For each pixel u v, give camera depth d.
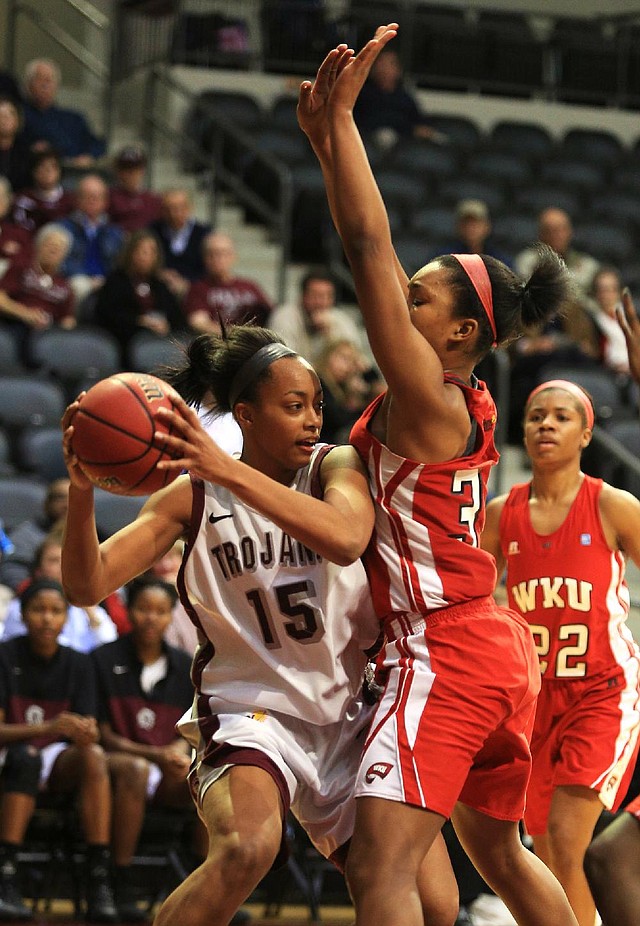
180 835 8.21
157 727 8.24
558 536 5.72
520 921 4.34
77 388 11.81
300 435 4.06
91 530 3.82
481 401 4.06
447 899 4.15
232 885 3.78
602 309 13.60
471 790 4.27
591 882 4.27
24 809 7.71
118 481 3.60
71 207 14.30
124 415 3.57
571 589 5.68
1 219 13.43
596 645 5.66
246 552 4.07
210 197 15.94
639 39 20.95
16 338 12.36
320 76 4.06
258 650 4.10
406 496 4.02
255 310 13.27
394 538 4.06
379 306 3.81
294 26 19.11
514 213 16.38
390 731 3.97
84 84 20.02
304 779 4.09
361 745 4.22
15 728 7.86
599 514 5.72
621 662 5.67
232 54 18.94
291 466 4.11
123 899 7.76
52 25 19.84
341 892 8.61
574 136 19.39
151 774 8.21
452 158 17.84
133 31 18.94
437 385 3.90
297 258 16.09
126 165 14.73
